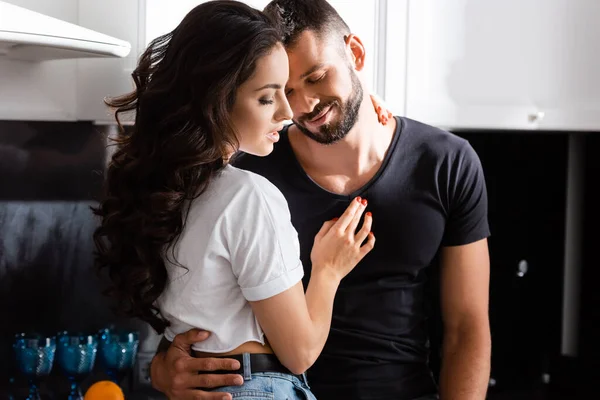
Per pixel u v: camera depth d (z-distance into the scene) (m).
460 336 2.29
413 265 2.25
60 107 2.38
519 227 3.25
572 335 3.37
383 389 2.22
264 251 1.67
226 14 1.67
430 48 2.64
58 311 2.62
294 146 2.27
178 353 1.76
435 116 2.67
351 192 2.23
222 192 1.69
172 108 1.70
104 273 2.67
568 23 2.82
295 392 1.78
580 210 3.33
